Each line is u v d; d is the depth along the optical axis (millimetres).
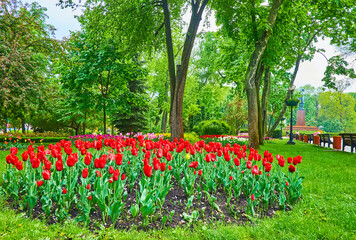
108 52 16344
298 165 8641
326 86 19359
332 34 17359
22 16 13984
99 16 14352
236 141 16172
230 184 4406
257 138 13602
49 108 17094
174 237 3084
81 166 5078
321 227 3541
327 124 83625
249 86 13406
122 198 4195
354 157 11414
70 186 3787
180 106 14672
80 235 3031
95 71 15992
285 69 20453
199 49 35656
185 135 17844
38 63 15078
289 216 3900
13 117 16016
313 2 16016
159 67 34125
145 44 16469
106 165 5055
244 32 16031
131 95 18922
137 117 24688
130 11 14148
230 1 15086
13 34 13703
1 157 9453
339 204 4504
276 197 4562
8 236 2945
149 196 3352
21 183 4504
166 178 4320
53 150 4004
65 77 16656
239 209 4133
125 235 3053
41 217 3566
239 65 21219
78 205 3588
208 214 3863
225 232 3207
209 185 4500
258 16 16453
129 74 17984
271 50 15367
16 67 12047
